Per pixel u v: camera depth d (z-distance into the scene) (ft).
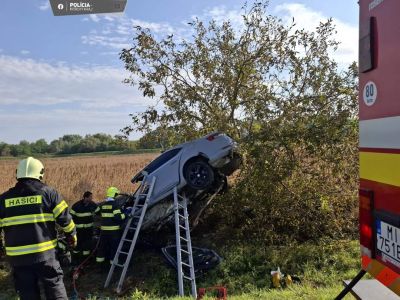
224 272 28.04
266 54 37.42
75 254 31.53
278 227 35.58
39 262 14.39
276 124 34.99
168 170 31.19
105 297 26.13
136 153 188.34
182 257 29.17
